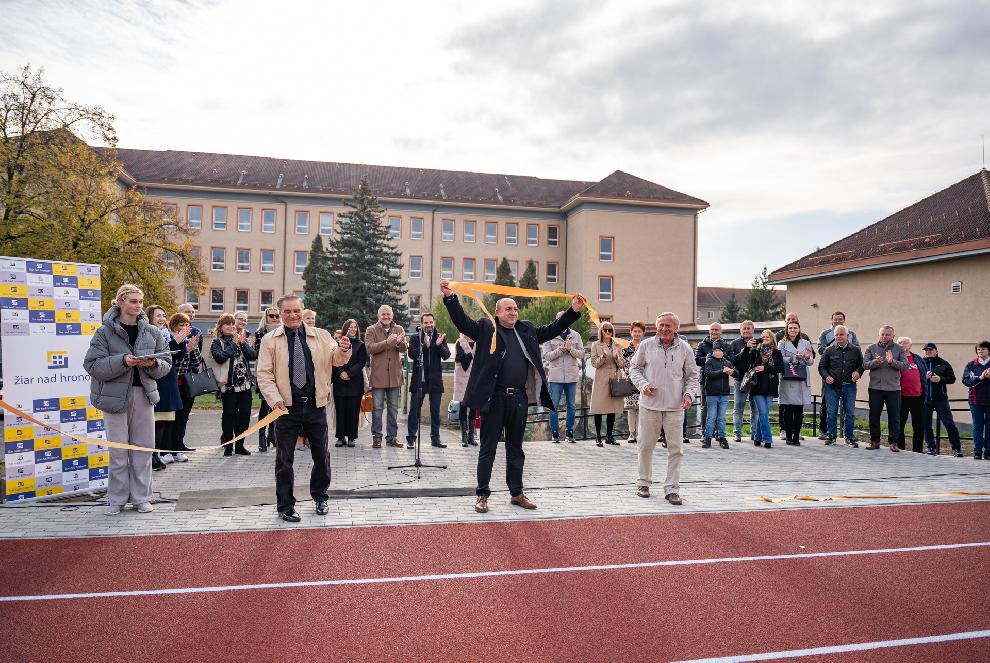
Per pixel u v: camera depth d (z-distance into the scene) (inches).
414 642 149.1
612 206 2182.6
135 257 1080.8
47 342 284.2
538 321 1417.3
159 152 2204.7
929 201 884.0
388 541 226.4
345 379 419.5
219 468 352.5
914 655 146.2
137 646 145.8
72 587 180.4
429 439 484.7
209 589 179.8
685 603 174.2
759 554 217.5
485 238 2283.5
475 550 217.6
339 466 363.9
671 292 2202.3
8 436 273.3
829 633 157.0
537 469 362.9
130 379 256.7
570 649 146.6
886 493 313.7
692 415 539.2
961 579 195.3
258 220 2114.9
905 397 448.1
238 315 405.7
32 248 963.3
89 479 296.2
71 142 1005.8
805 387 459.5
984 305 684.7
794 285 979.9
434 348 430.6
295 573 193.2
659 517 264.7
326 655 142.3
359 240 1695.4
